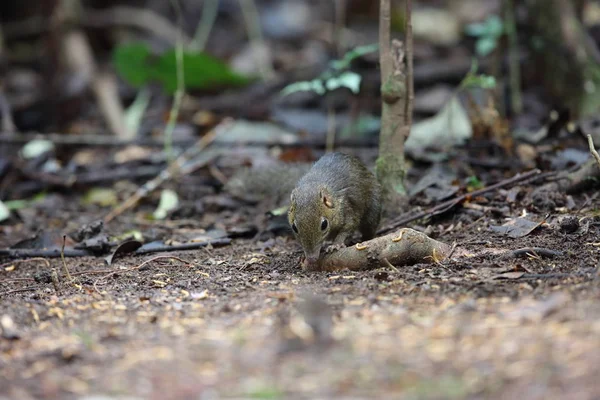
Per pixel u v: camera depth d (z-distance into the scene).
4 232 12.71
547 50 16.86
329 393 5.69
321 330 6.79
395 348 6.33
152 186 13.88
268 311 7.50
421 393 5.58
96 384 6.06
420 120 17.58
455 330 6.58
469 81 13.55
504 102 16.52
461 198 11.07
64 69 19.38
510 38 16.06
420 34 22.64
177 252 10.95
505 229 10.09
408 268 8.86
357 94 17.80
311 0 28.34
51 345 6.94
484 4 23.94
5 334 7.25
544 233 9.91
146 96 20.38
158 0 26.98
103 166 15.62
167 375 6.13
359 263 9.14
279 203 12.70
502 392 5.49
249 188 13.12
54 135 17.22
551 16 16.72
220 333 6.96
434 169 12.57
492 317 6.82
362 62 18.66
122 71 19.27
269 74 21.58
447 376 5.79
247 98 19.78
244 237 11.76
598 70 16.42
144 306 8.02
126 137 17.69
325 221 9.70
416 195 11.91
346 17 24.11
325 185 9.86
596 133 13.79
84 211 13.70
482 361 5.96
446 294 7.65
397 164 11.21
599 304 6.79
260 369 6.14
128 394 5.86
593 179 11.21
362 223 10.66
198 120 18.30
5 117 17.64
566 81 16.66
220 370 6.16
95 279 9.58
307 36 24.81
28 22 24.05
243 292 8.38
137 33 25.95
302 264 9.62
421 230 10.54
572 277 7.87
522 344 6.15
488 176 12.56
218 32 26.86
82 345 6.88
